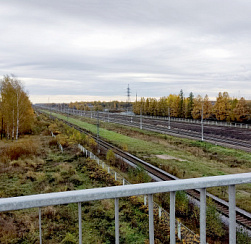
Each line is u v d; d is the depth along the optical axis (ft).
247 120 206.08
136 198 50.03
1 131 136.36
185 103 276.21
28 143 101.04
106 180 61.87
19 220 40.04
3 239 34.22
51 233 36.22
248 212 47.55
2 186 55.77
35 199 4.94
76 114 406.82
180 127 207.21
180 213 45.19
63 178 62.69
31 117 153.99
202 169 83.25
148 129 196.03
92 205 47.50
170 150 118.83
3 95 132.05
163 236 35.83
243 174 6.16
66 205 47.14
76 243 33.88
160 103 325.01
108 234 36.63
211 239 36.76
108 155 89.30
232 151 114.01
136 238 35.68
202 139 141.08
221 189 59.21
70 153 94.22
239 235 33.96
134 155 101.91
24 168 69.82
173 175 74.84
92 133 172.35
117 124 239.09
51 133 150.82
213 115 250.37
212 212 39.60
